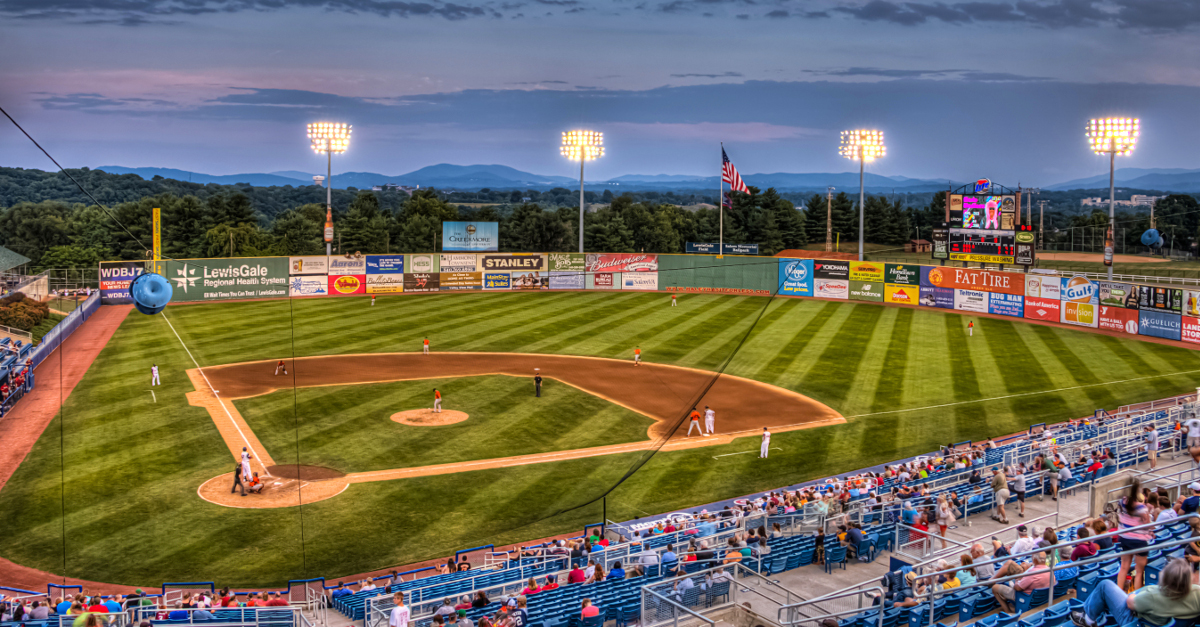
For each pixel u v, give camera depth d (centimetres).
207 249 12256
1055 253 12712
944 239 7756
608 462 3641
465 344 6191
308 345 6094
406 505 3142
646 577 2128
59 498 3175
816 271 8531
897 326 6988
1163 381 4984
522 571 2417
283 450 3725
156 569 2617
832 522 2498
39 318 6644
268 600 2206
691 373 5300
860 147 8756
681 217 14300
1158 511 1756
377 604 2172
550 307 8006
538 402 4559
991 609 1661
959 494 2697
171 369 5269
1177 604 1009
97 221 12150
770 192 14075
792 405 4597
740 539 2362
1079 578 1483
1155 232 8694
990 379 5138
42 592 2453
